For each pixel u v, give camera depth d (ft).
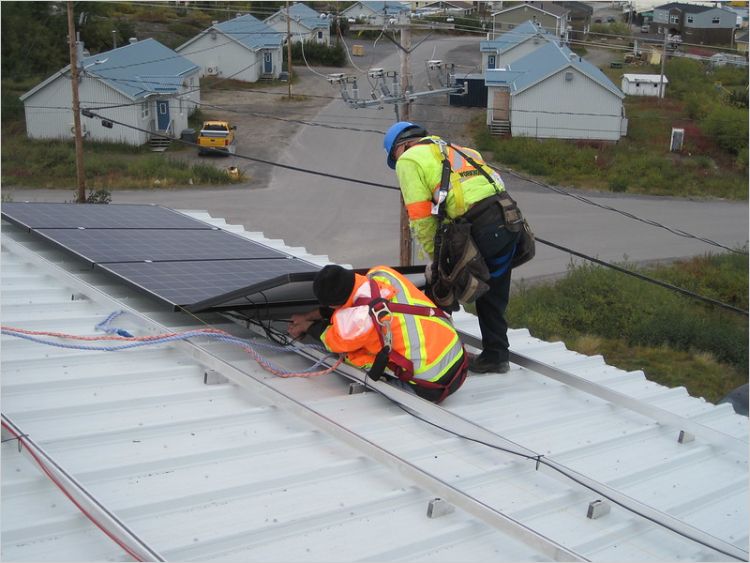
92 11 195.21
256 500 11.57
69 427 13.26
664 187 136.67
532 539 10.55
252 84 192.95
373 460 12.94
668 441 15.53
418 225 16.57
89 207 30.68
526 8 230.07
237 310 18.01
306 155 142.51
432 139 16.84
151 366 16.39
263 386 14.96
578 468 13.93
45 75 181.57
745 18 279.49
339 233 103.81
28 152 129.39
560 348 22.59
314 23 220.64
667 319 80.48
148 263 21.54
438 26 63.87
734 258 98.68
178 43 220.84
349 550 10.54
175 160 131.03
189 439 13.28
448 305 16.99
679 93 189.26
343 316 15.38
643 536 11.79
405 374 15.48
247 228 103.14
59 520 10.26
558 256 100.94
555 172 139.13
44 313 19.24
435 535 10.98
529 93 149.89
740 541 11.95
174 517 10.91
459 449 14.02
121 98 137.80
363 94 181.27
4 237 26.43
